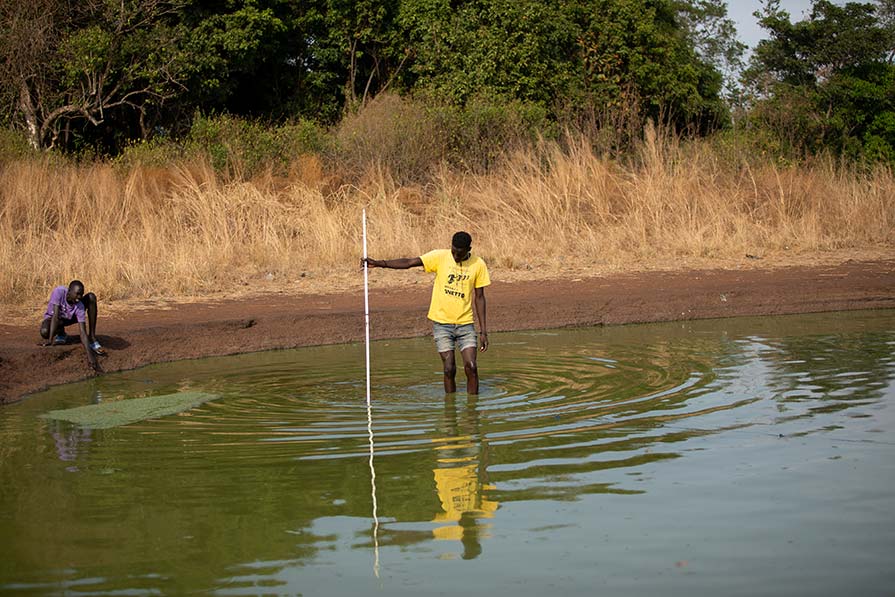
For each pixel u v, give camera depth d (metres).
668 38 32.78
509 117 22.03
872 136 33.81
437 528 4.89
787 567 4.28
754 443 6.39
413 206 18.94
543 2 29.70
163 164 20.08
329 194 19.17
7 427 7.43
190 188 17.58
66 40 24.42
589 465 5.95
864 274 15.12
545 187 18.58
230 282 14.45
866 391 7.99
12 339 10.27
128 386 9.20
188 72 26.08
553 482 5.61
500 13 27.98
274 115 30.58
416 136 21.41
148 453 6.47
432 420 7.32
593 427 6.95
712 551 4.48
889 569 4.24
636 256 16.91
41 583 4.24
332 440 6.73
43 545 4.72
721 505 5.13
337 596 4.07
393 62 31.38
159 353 10.70
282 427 7.18
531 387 8.59
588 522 4.92
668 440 6.52
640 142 21.44
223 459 6.27
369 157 21.00
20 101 24.67
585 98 26.06
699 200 19.02
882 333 11.38
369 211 17.62
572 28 29.20
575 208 18.75
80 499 5.46
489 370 9.50
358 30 30.67
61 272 13.50
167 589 4.17
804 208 19.47
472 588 4.12
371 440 6.70
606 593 4.04
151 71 25.19
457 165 21.22
